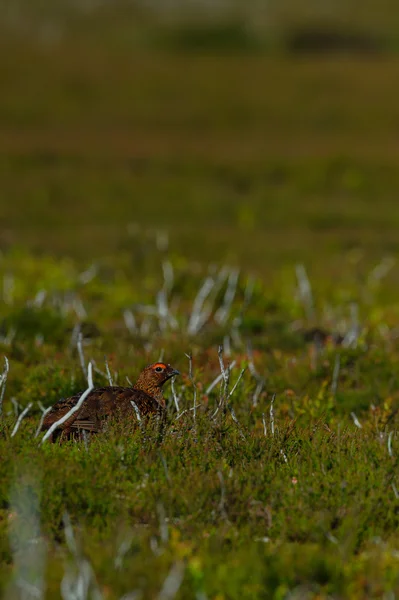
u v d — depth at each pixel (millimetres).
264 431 25156
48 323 42250
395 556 18250
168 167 115250
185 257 75188
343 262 76250
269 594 17047
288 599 16672
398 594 16844
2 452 21875
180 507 20375
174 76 166000
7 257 68938
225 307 50125
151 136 134125
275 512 20109
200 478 21062
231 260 75438
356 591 17250
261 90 157750
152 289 57156
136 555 18500
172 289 56719
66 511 19844
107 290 55500
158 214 100000
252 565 17578
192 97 155625
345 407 32031
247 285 54406
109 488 20734
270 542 19312
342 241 86375
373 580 17344
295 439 24391
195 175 112938
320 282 63125
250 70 169875
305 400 30641
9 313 44500
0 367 34531
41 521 19781
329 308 53375
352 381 35812
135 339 41406
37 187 104062
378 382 35438
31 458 21375
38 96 151750
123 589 17094
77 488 20531
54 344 39688
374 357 37625
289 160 117688
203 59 183000
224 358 37188
